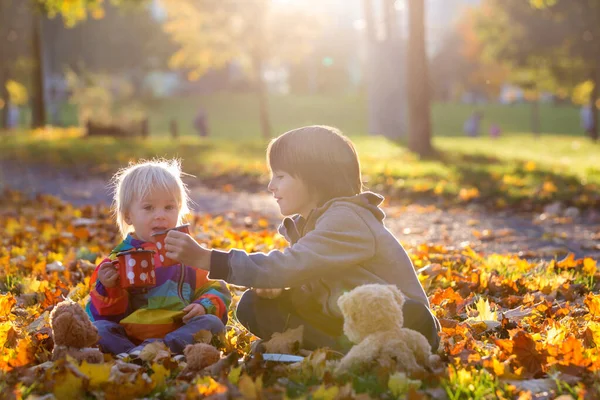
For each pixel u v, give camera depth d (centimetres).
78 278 529
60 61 6034
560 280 502
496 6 2911
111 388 267
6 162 1745
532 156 2019
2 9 3916
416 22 1847
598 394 260
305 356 312
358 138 2702
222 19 2711
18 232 728
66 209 931
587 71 3044
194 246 297
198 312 332
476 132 3925
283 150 313
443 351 315
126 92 5844
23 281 498
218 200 1141
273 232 762
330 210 305
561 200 1023
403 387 261
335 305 301
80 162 1727
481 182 1266
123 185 346
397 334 279
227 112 5600
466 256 621
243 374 281
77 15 1892
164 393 273
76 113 5409
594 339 335
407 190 1194
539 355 298
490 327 374
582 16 2689
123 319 337
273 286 296
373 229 305
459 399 263
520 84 3531
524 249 708
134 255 312
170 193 341
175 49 6241
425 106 1883
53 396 264
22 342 328
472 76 7200
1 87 4175
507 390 268
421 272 525
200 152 1961
